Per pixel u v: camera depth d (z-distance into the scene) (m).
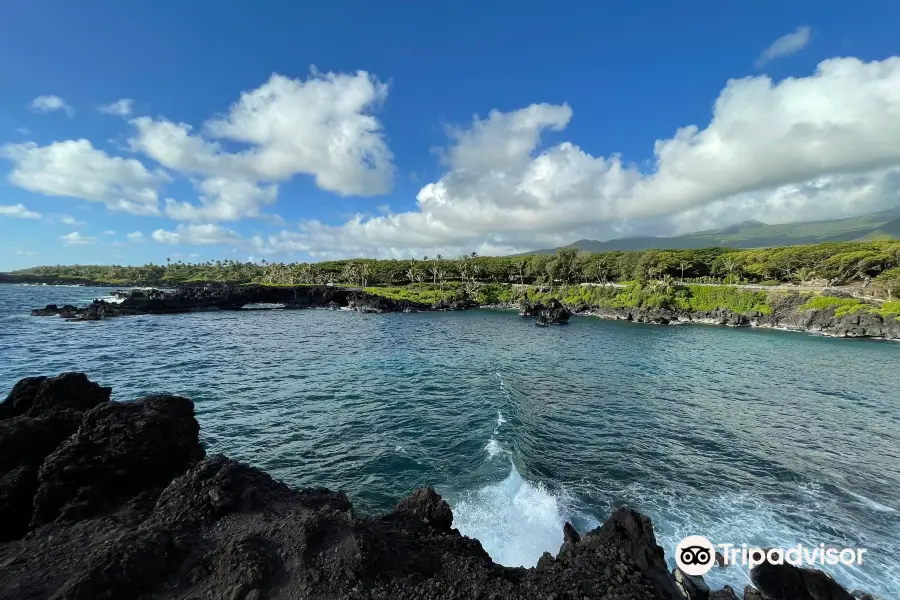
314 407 31.48
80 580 7.98
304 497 13.41
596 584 9.69
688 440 25.72
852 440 25.94
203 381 38.88
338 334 75.12
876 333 74.81
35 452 13.86
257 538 10.05
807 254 122.69
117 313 99.44
